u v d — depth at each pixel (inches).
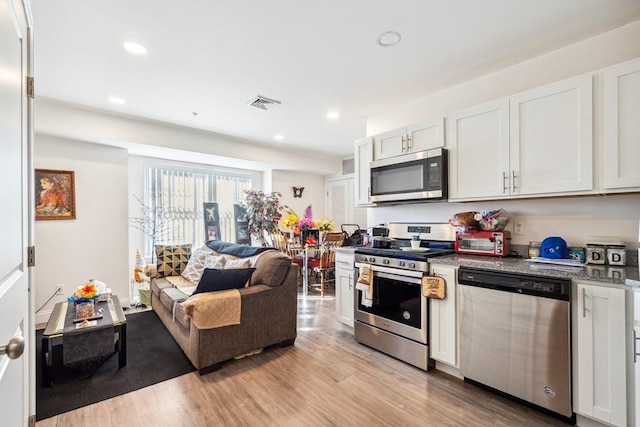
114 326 91.7
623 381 59.1
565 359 65.6
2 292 32.0
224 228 215.0
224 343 92.4
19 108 40.1
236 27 76.5
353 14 71.7
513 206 96.8
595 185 72.2
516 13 71.6
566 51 85.6
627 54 76.3
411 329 94.7
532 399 70.2
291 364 95.8
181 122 152.0
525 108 84.0
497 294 76.0
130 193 176.4
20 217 40.6
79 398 77.5
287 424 68.1
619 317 59.6
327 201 261.6
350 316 118.9
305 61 93.5
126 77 103.5
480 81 103.9
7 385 32.9
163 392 80.4
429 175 102.6
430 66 96.7
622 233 77.2
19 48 40.4
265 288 102.7
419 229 118.9
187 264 153.8
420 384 84.1
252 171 234.4
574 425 66.2
